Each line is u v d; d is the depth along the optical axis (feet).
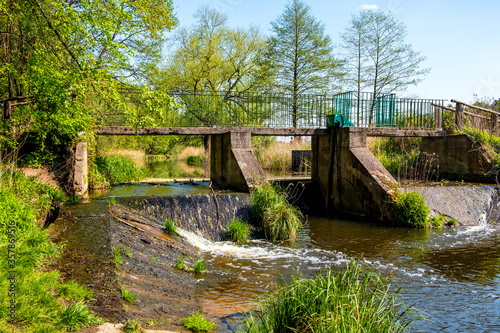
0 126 27.91
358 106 49.16
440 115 54.54
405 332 16.98
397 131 49.93
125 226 27.89
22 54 27.66
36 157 37.11
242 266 26.76
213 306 18.58
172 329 14.24
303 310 13.20
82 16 24.12
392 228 39.11
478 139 50.49
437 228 39.17
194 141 102.63
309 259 28.81
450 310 20.03
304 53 84.74
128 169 56.54
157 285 19.24
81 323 12.77
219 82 93.71
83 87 24.71
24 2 24.13
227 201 37.99
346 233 37.11
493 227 40.11
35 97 26.35
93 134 32.40
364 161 44.34
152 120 26.96
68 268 18.11
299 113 61.62
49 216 30.17
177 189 46.70
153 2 43.62
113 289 16.33
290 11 83.15
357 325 12.11
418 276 25.13
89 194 42.52
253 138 82.69
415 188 43.39
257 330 13.56
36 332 11.73
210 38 88.94
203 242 33.27
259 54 89.97
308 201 50.90
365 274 15.01
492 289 22.95
